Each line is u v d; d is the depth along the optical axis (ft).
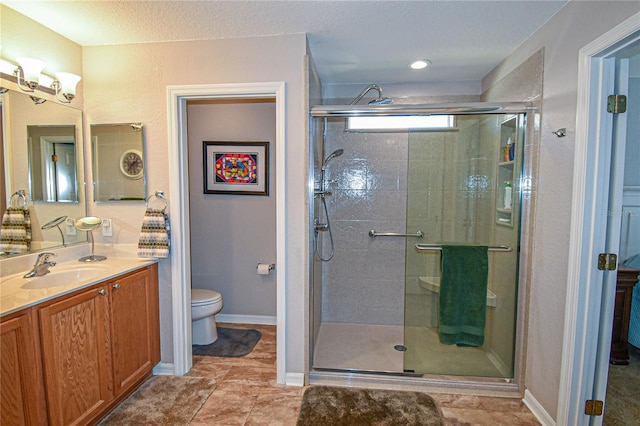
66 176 7.04
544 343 6.21
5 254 5.89
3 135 5.86
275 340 9.60
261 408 6.48
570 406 5.49
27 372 4.64
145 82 7.22
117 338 6.29
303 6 5.71
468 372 7.55
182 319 7.61
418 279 8.08
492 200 7.93
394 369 7.71
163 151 7.30
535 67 6.59
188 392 6.99
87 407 5.65
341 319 10.67
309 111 6.98
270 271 10.69
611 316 5.31
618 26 4.38
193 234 10.84
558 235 5.80
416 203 8.31
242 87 6.97
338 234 10.46
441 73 9.19
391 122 8.38
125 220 7.50
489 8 5.74
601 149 5.07
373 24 6.35
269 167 10.42
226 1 5.54
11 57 5.95
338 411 6.41
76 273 6.49
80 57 7.26
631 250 9.30
